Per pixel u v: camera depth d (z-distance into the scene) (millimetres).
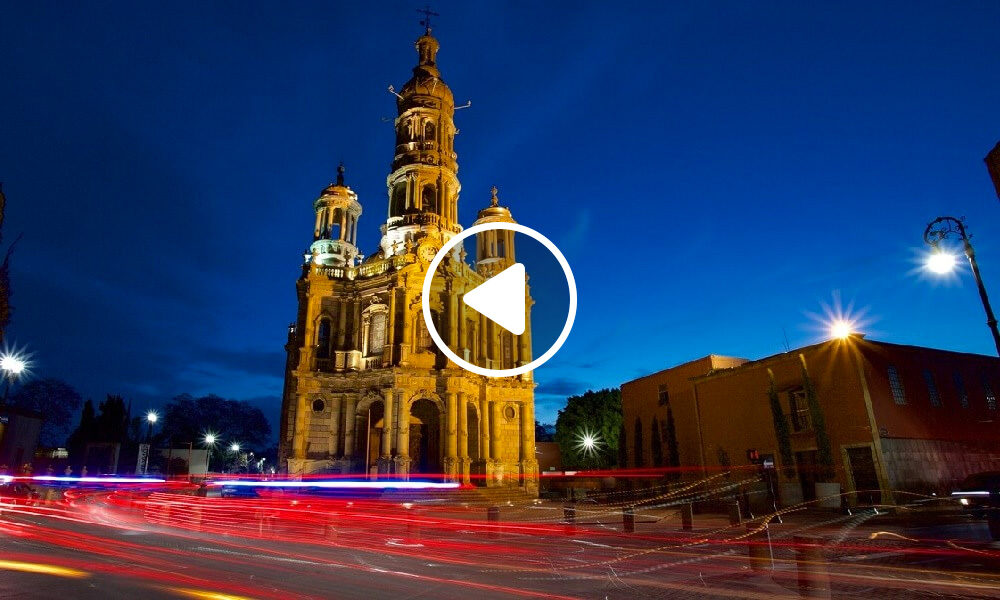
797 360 35344
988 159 21938
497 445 52531
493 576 12969
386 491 42125
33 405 89375
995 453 34688
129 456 78750
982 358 37469
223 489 40438
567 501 46656
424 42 67438
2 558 13750
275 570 13117
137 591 10461
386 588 11398
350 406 49250
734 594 11195
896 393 32438
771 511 31141
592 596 11000
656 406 47625
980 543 16906
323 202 60344
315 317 51531
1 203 36875
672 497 42125
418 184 60188
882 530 21094
